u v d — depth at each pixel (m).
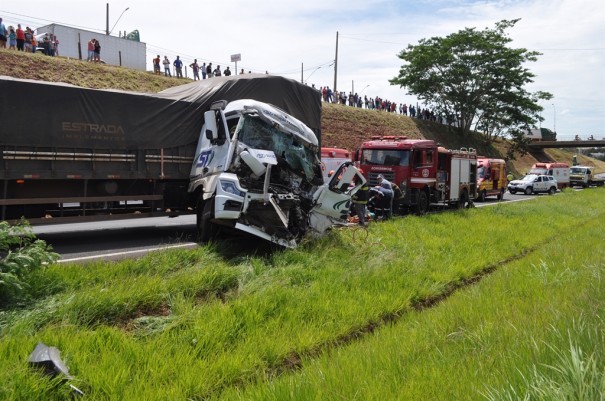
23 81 9.56
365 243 10.92
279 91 13.16
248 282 7.17
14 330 4.77
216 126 10.49
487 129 68.88
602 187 55.00
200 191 11.32
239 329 5.26
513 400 3.06
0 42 27.14
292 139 11.28
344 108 50.97
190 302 6.07
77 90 10.22
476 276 9.20
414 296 7.20
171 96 12.07
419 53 62.19
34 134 9.69
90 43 31.94
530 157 83.75
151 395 3.70
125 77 31.55
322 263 8.81
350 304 6.30
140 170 11.18
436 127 63.50
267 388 3.73
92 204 10.88
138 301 5.95
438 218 17.22
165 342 4.75
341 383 3.73
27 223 6.22
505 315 5.41
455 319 5.39
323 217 11.25
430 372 3.82
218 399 3.77
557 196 34.91
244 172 9.91
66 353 4.24
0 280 5.38
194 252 8.63
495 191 33.97
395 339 4.86
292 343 5.02
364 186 14.18
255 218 9.62
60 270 6.82
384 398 3.42
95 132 10.48
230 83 12.32
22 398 3.54
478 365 3.86
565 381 3.15
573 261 8.84
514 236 13.64
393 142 20.62
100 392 3.73
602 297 5.79
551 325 4.52
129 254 9.64
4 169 9.40
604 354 3.75
